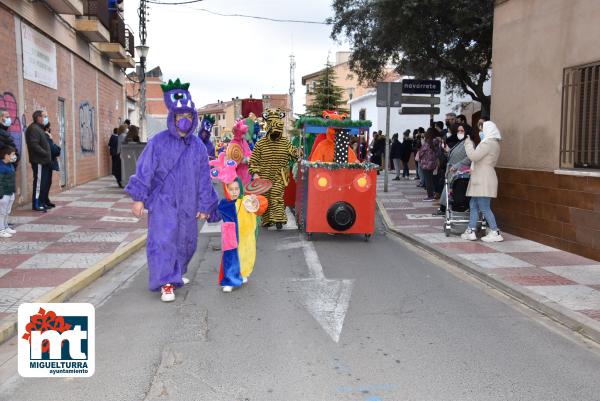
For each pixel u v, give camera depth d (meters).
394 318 5.42
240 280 6.37
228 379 4.01
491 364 4.36
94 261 7.36
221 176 6.09
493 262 7.67
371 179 9.33
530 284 6.53
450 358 4.45
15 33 11.86
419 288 6.56
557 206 8.55
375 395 3.79
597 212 7.70
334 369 4.20
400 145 21.02
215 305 5.79
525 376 4.15
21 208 12.01
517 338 4.96
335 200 9.32
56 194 15.05
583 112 8.06
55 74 14.89
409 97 17.75
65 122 16.16
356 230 9.41
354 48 18.28
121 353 4.48
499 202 10.20
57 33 14.95
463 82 18.06
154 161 5.82
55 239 8.81
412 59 16.94
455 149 9.98
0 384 3.96
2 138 8.53
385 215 12.28
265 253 8.46
